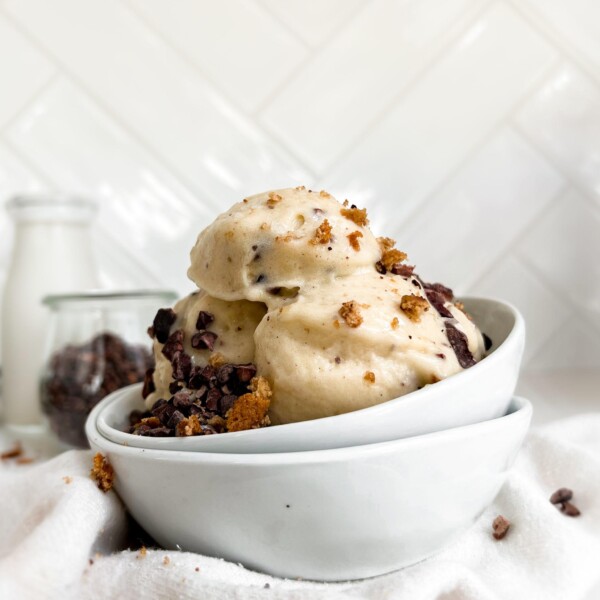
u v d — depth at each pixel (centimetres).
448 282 61
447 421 29
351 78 59
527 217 61
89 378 44
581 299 62
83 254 52
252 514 28
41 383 46
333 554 29
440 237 60
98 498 30
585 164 61
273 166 59
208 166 59
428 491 29
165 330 33
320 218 31
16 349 50
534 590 29
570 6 60
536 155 61
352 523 28
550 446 37
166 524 29
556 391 55
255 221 31
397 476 28
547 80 60
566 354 62
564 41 60
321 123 59
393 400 28
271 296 31
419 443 28
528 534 31
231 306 32
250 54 59
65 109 58
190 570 28
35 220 51
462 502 29
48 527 29
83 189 58
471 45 60
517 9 60
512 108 60
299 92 59
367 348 29
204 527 29
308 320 29
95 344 45
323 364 29
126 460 29
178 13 58
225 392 30
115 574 29
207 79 58
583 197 61
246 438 28
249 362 31
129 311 46
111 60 58
